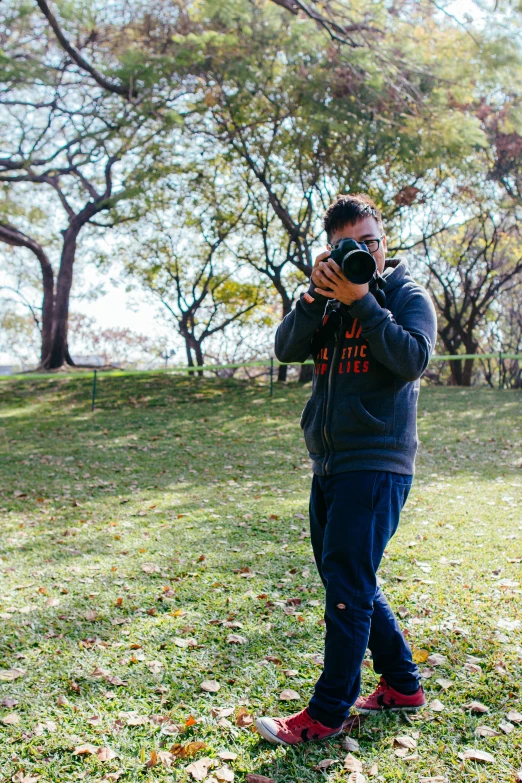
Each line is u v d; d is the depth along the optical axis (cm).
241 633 314
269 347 2983
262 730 221
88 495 680
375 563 211
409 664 235
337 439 214
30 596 379
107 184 1908
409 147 1394
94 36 1550
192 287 2509
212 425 1184
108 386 1664
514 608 328
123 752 223
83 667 286
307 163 1667
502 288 2627
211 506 618
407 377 205
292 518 555
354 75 1334
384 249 226
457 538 471
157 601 365
